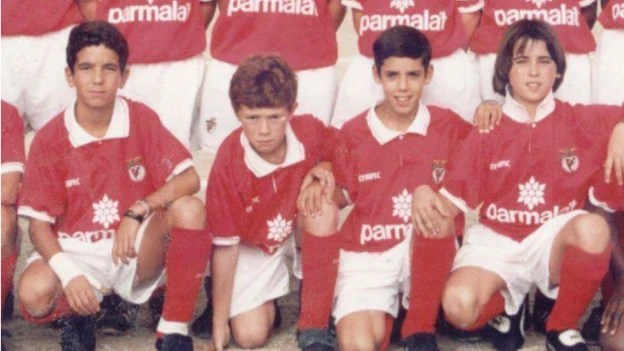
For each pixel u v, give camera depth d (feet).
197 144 9.82
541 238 8.41
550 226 8.42
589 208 8.75
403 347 8.54
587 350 8.21
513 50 8.54
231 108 9.57
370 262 8.56
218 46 9.59
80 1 9.61
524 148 8.53
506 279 8.37
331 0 9.77
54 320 8.43
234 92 8.28
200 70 9.64
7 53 9.46
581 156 8.62
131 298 8.55
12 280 8.82
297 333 8.54
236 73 8.31
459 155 8.55
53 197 8.43
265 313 8.55
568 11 9.44
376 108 8.84
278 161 8.54
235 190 8.46
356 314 8.24
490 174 8.59
